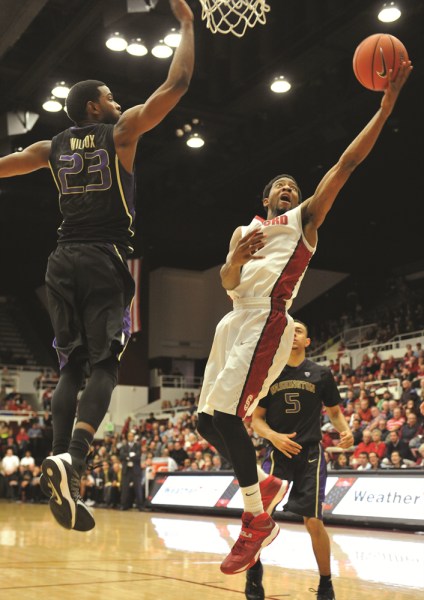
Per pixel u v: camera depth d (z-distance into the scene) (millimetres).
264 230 3236
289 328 3197
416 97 16859
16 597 3971
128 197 2824
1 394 24422
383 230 27188
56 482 2420
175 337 28953
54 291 2803
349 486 9953
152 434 19562
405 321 22750
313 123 17625
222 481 12445
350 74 16156
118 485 15977
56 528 9703
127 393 24953
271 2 14008
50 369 28375
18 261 30266
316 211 3174
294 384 4293
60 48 14930
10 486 18938
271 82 15992
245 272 3229
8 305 33000
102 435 24047
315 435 4223
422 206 25031
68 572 5137
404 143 20109
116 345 2662
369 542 7793
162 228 23453
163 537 8344
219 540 7996
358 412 13734
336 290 30062
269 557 6227
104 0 13047
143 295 25250
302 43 14891
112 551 6750
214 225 24156
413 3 13367
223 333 3254
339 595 4324
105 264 2736
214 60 15594
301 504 4066
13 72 16250
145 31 13758
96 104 2973
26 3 12078
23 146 20109
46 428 21359
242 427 3090
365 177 22906
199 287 29844
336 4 13539
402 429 11492
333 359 22734
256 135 18750
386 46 3014
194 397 24203
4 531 9102
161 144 19578
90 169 2805
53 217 22516
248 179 22203
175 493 13391
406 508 9023
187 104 17547
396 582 4883
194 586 4508
